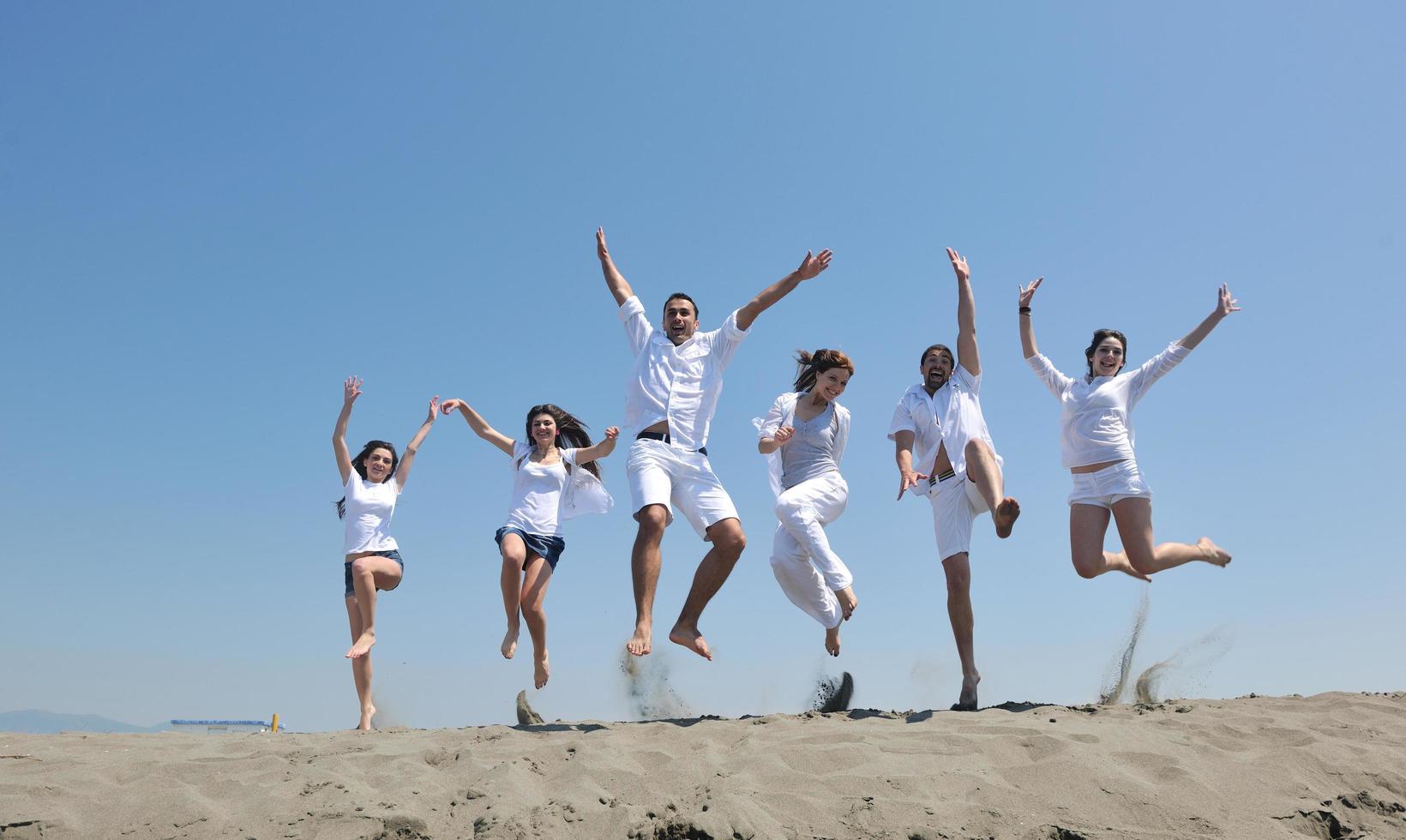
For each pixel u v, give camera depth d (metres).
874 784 3.71
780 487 5.84
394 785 3.89
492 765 4.09
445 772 4.09
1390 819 3.68
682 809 3.52
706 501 5.20
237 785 3.95
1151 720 4.73
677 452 5.23
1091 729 4.37
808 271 5.18
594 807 3.59
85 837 3.52
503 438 6.55
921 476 5.59
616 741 4.36
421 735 4.96
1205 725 4.63
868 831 3.37
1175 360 5.90
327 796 3.75
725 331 5.43
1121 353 5.93
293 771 4.09
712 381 5.43
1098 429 5.78
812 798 3.59
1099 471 5.78
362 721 6.50
